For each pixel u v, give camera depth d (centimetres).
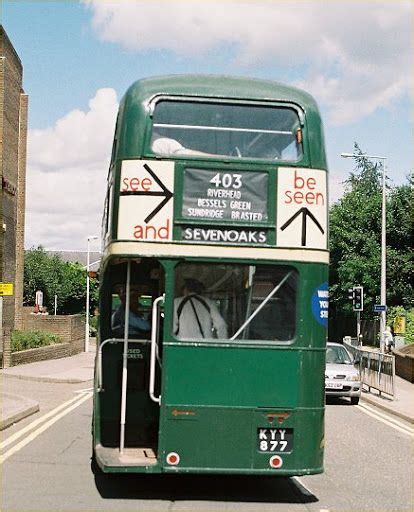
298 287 847
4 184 3469
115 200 851
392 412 2014
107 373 1014
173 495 923
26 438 1352
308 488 1006
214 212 844
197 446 827
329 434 1588
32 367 2898
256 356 838
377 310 3519
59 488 948
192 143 852
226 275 847
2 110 3394
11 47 3603
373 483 1059
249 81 883
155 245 837
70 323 4022
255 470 827
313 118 870
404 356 3216
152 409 1008
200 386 832
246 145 857
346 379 2198
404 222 5259
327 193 870
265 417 833
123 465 816
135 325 1018
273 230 846
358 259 5203
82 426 1510
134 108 854
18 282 3925
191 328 840
